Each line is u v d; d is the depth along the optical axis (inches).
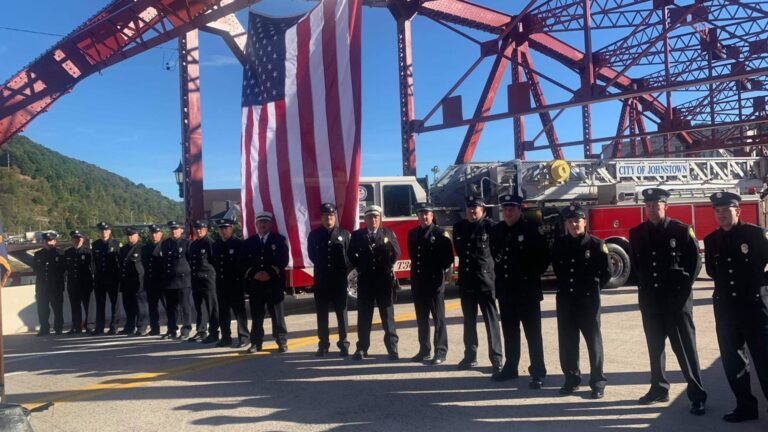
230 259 286.5
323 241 256.5
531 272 200.5
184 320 323.0
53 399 206.7
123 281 347.3
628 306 346.3
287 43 290.5
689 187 477.4
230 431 165.6
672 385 193.8
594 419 165.6
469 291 221.1
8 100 577.6
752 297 155.5
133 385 221.1
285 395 199.3
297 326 345.4
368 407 183.3
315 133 279.3
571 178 455.5
